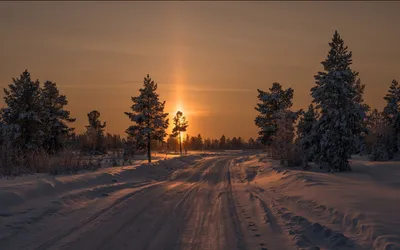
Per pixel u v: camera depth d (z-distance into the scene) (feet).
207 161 155.63
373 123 134.21
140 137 151.94
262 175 84.43
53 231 27.02
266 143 163.63
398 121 130.93
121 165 106.52
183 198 46.01
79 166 71.97
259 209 36.52
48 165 66.39
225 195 48.78
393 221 26.02
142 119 149.69
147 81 155.94
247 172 94.73
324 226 26.78
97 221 30.71
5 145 70.13
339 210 30.83
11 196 34.09
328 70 88.12
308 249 22.39
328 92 85.40
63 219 30.89
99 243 24.14
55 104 150.92
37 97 129.59
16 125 120.78
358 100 153.89
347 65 86.74
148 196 46.55
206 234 27.09
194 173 93.35
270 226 29.01
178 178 79.87
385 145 124.98
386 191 41.32
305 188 47.67
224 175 87.97
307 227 27.58
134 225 29.66
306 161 88.89
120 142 266.36
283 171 77.61
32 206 33.68
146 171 86.58
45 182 43.27
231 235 26.61
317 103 88.28
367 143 127.13
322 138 84.02
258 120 164.55
